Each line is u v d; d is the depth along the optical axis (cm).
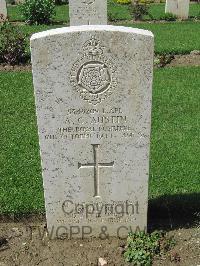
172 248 188
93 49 163
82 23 439
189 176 232
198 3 799
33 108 318
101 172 184
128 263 182
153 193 218
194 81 367
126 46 162
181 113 308
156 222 205
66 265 183
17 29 449
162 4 778
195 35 513
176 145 264
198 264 181
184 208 209
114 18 632
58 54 164
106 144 179
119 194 188
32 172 238
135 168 182
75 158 181
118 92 170
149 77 167
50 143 178
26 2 600
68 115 173
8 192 221
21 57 423
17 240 196
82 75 167
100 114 173
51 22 613
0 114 309
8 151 260
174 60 427
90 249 190
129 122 174
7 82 370
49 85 168
